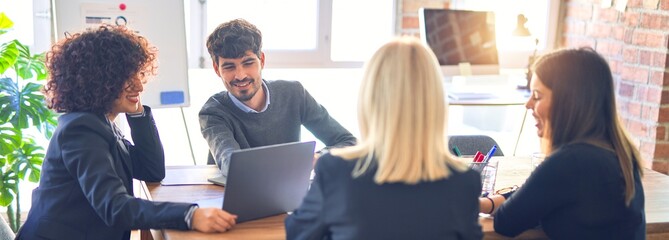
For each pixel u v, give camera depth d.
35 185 3.62
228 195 1.90
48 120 3.00
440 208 1.48
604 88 1.80
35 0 3.41
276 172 1.95
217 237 1.84
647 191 2.37
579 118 1.80
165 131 3.91
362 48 4.04
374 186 1.47
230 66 2.43
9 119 2.91
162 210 1.87
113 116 2.13
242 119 2.55
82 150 1.91
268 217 2.02
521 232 1.91
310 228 1.52
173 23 3.24
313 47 3.96
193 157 3.59
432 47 3.70
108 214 1.86
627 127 3.77
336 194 1.49
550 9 4.20
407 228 1.46
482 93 3.65
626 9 3.71
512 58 4.21
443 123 1.51
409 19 4.00
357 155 1.51
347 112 4.14
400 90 1.47
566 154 1.79
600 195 1.77
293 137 2.66
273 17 3.87
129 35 2.08
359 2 3.97
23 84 3.44
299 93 2.68
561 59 1.82
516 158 2.76
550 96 1.83
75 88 1.99
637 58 3.67
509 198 1.91
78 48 1.99
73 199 1.98
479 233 1.54
